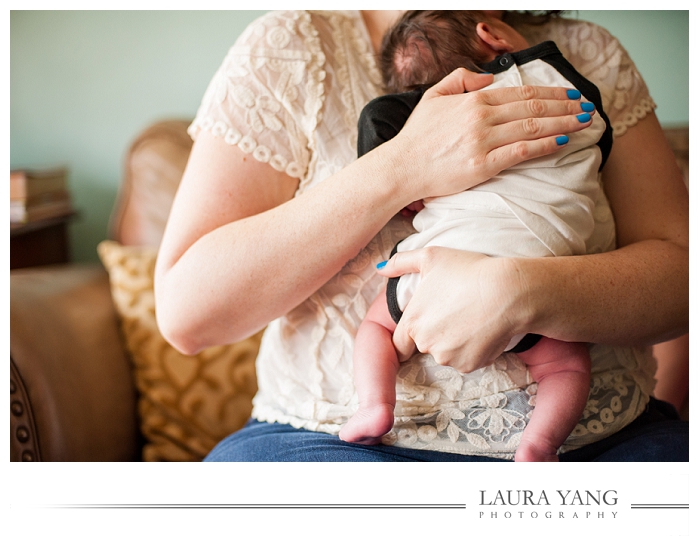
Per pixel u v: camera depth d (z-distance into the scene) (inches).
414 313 26.3
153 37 72.6
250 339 52.9
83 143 75.1
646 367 30.9
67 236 71.8
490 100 27.2
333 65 30.9
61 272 54.7
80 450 43.6
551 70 29.4
